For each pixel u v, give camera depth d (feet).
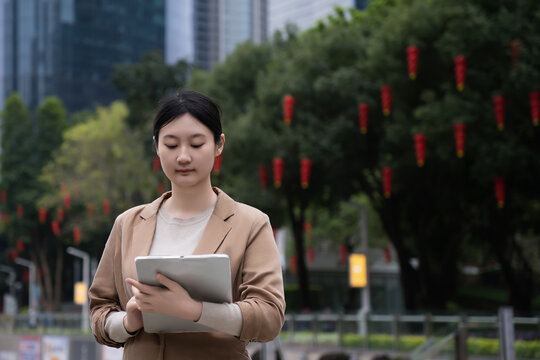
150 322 7.16
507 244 87.40
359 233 119.85
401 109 71.36
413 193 81.00
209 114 7.52
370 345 60.44
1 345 63.46
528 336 42.11
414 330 56.44
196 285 6.93
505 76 63.36
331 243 131.03
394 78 69.31
